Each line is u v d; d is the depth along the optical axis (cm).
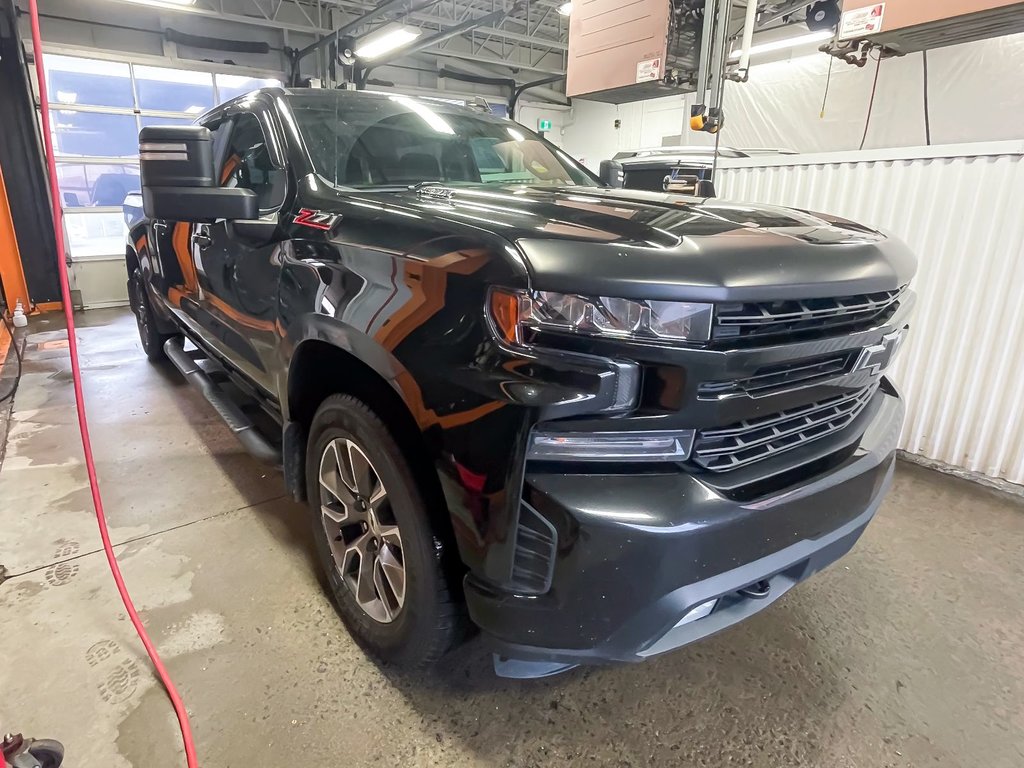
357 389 164
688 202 172
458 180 236
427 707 160
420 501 144
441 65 1199
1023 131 543
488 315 121
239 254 221
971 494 288
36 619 189
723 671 177
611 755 148
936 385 311
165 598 199
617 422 117
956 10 269
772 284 120
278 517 250
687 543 118
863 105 647
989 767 147
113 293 801
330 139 213
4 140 673
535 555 121
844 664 180
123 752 145
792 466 137
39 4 761
